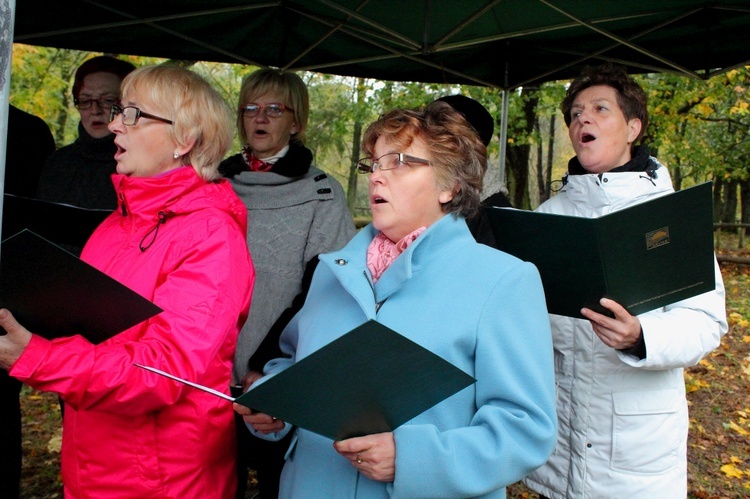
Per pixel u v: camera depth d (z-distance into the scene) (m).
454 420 1.63
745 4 3.41
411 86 12.07
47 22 3.99
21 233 1.39
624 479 2.36
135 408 1.70
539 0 3.66
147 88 1.95
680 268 2.00
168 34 4.36
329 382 1.32
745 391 6.63
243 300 1.92
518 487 4.42
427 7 3.82
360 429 1.51
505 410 1.56
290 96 3.18
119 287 1.53
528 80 4.77
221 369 1.94
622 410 2.35
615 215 1.86
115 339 1.83
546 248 2.04
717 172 14.72
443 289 1.68
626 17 3.70
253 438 2.55
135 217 1.91
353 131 16.70
